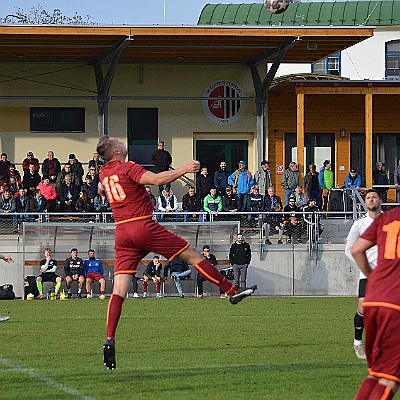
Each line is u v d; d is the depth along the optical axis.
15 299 41.81
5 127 54.03
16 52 50.84
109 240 43.81
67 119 54.53
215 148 55.94
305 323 27.97
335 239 46.59
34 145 54.31
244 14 78.00
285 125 57.50
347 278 45.34
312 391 15.10
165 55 52.84
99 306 35.94
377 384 11.25
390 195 57.09
